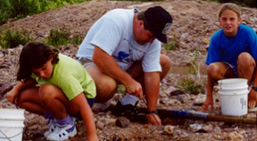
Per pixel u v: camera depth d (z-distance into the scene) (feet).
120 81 13.47
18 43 30.25
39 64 10.83
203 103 16.19
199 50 27.86
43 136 12.75
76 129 13.05
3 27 41.16
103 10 41.11
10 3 48.67
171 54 26.76
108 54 13.12
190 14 36.19
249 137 12.83
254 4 54.95
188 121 14.43
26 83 12.43
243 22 32.71
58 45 30.04
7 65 21.95
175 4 38.63
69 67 11.68
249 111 14.67
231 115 14.14
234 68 15.24
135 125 13.66
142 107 14.93
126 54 13.76
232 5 14.69
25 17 45.06
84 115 11.39
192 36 31.50
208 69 14.94
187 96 17.54
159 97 17.44
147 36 12.91
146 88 14.10
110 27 13.07
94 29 13.98
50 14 41.81
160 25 12.57
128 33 13.25
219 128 13.44
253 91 14.74
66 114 12.26
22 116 11.20
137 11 13.64
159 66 14.14
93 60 13.32
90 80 12.68
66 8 43.01
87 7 42.42
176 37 31.19
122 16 13.20
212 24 33.60
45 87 11.53
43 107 12.47
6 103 15.94
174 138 12.81
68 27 37.58
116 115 14.70
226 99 14.06
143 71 14.52
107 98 13.79
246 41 14.85
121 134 12.96
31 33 36.99
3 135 10.95
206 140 12.62
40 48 10.92
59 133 12.28
